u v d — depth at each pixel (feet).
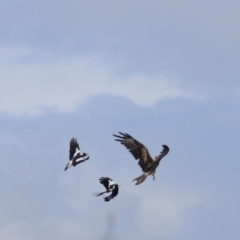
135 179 164.86
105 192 164.86
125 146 167.32
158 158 165.99
